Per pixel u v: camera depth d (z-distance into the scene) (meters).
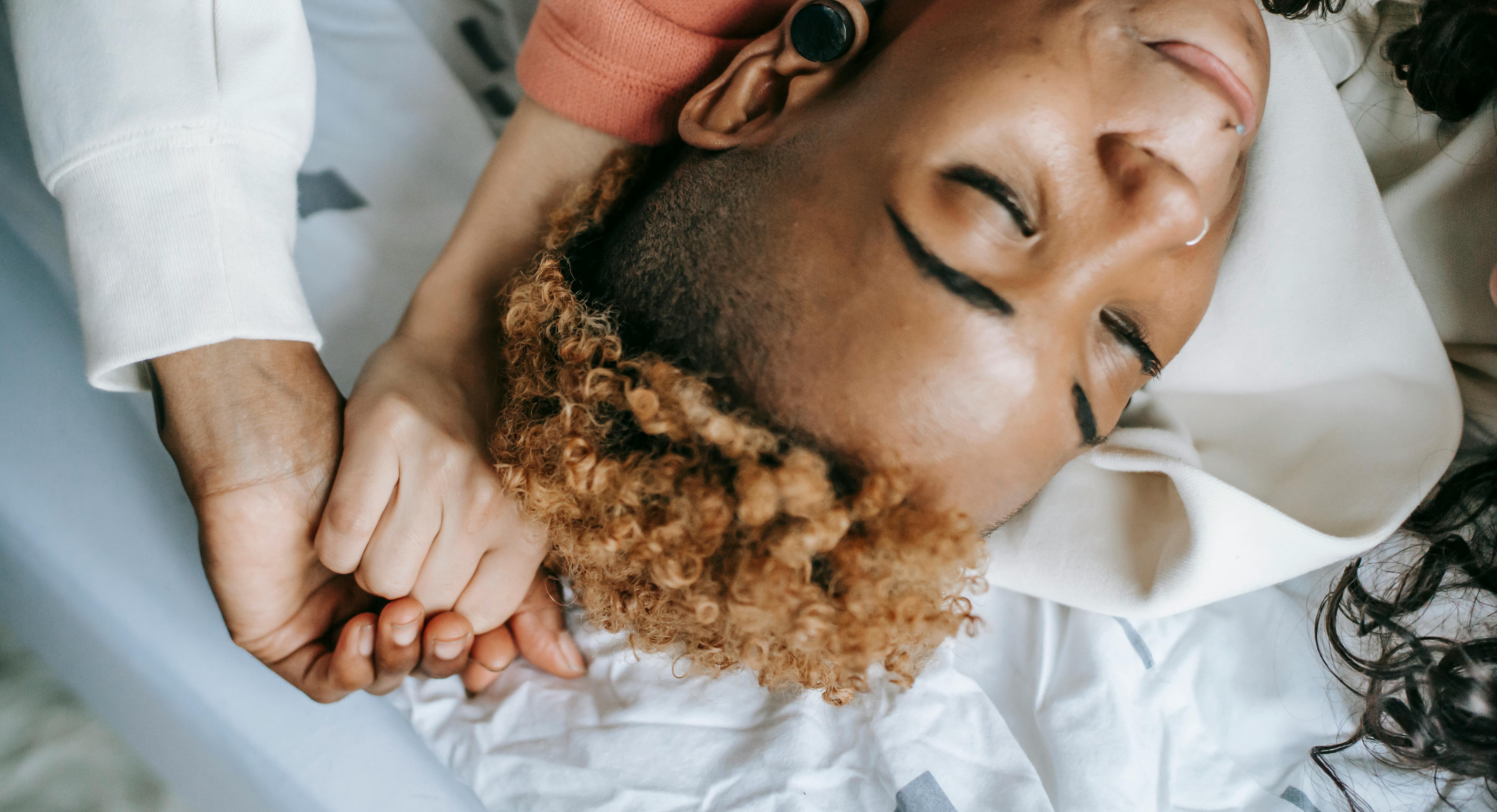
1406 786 0.75
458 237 0.81
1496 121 0.76
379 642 0.70
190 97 0.66
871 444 0.58
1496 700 0.73
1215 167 0.61
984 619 0.85
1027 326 0.57
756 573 0.56
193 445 0.67
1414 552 0.80
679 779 0.73
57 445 0.83
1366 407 0.80
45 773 0.78
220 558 0.68
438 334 0.78
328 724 0.79
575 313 0.66
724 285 0.61
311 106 0.75
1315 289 0.80
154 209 0.65
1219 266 0.69
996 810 0.72
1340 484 0.80
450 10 1.04
